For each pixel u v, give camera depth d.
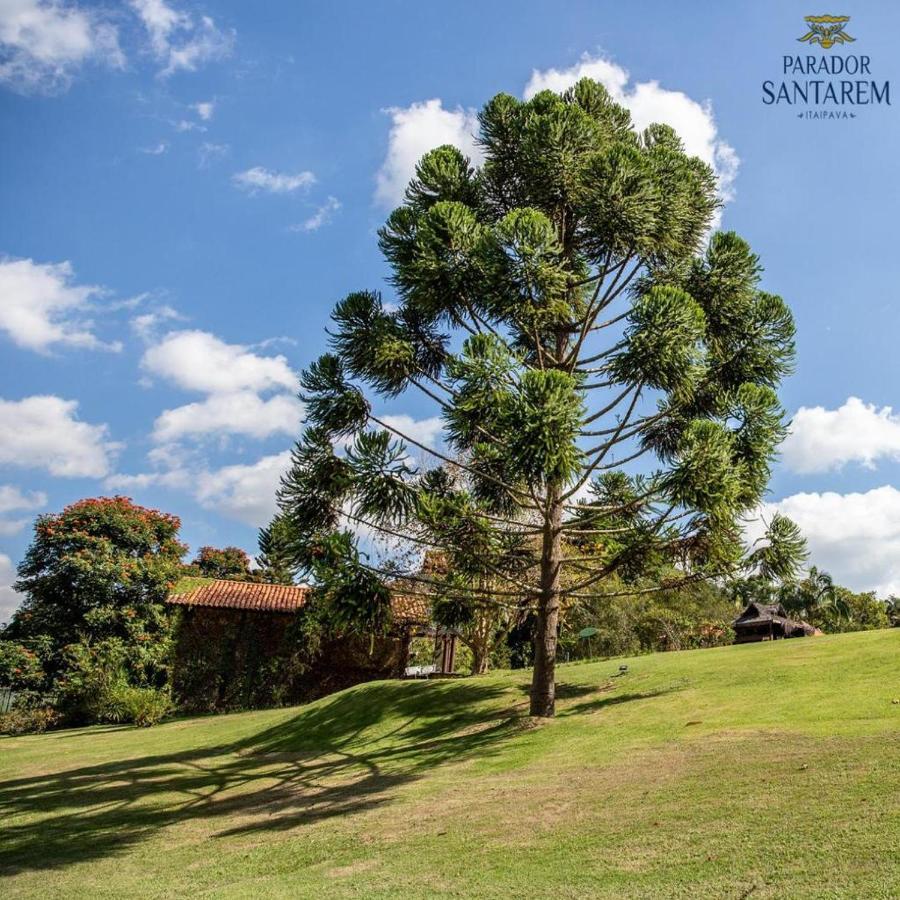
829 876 4.74
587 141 13.23
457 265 12.50
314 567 11.88
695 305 11.88
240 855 7.71
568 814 7.23
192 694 26.56
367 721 16.53
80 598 26.78
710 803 6.73
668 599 41.41
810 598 43.97
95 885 7.10
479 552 13.43
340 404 13.09
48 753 18.34
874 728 8.73
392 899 5.55
